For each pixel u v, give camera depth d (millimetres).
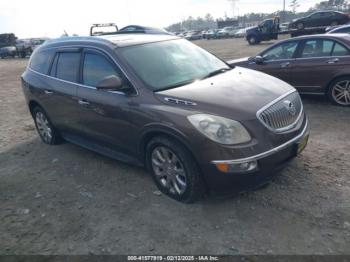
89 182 4578
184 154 3537
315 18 27531
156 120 3680
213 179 3406
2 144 6523
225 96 3637
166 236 3338
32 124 7766
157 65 4324
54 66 5406
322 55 7203
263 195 3820
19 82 15711
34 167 5289
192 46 5156
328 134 5547
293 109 3803
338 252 2930
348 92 6980
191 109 3504
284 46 7848
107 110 4309
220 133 3295
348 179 4027
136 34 5305
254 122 3355
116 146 4496
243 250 3057
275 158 3432
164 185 3975
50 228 3672
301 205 3592
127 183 4422
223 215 3553
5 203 4293
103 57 4480
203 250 3109
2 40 42781
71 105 4961
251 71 4762
